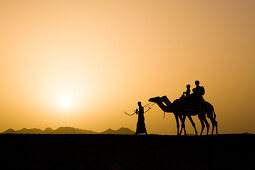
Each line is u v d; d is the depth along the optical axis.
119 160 18.72
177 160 17.94
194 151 18.86
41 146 21.05
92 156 19.36
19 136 23.55
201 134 23.95
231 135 21.23
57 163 18.47
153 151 19.31
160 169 17.19
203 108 23.75
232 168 16.53
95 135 23.64
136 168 17.58
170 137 22.14
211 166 16.94
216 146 19.27
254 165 16.66
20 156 19.47
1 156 19.47
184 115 24.39
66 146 20.98
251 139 20.11
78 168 17.88
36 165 18.25
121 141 21.61
